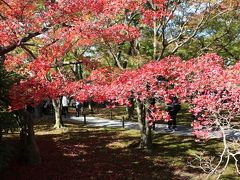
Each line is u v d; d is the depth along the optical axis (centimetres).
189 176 1803
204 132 1398
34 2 1270
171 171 1877
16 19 1237
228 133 2320
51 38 1338
